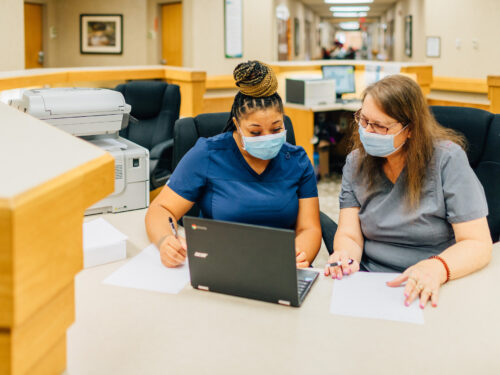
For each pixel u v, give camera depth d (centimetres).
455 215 149
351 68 550
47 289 74
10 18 500
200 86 520
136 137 367
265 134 153
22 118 108
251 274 124
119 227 174
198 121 207
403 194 157
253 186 165
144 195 194
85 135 198
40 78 407
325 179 520
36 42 957
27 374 78
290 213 167
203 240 126
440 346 107
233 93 775
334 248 165
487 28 736
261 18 834
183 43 878
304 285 133
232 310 122
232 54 820
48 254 73
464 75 805
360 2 1415
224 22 805
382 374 98
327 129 538
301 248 163
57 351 88
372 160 162
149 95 365
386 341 109
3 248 64
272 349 106
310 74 619
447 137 158
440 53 880
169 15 938
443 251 151
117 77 497
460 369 100
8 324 68
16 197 64
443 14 859
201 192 171
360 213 169
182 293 130
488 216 179
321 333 112
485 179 181
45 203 70
